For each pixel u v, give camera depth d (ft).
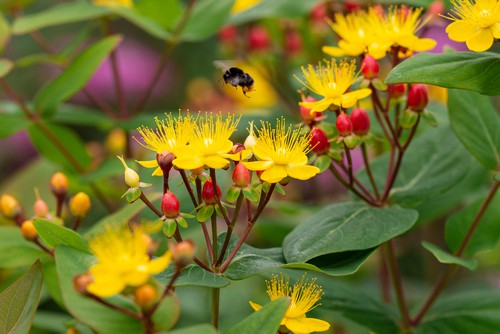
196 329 2.13
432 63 2.32
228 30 3.21
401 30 2.45
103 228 2.44
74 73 2.89
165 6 3.05
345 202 2.48
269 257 2.38
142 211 2.64
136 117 2.98
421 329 2.58
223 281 2.25
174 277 2.14
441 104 2.97
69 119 2.94
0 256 2.56
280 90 3.10
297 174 2.28
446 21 2.70
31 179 3.11
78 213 2.50
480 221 2.60
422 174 2.59
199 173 2.29
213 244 2.30
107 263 2.11
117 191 3.06
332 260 2.38
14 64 2.91
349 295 2.62
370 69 2.42
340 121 2.38
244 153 2.29
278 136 2.31
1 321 2.29
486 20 2.30
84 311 2.16
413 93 2.42
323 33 3.06
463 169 2.57
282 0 3.01
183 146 2.27
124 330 2.16
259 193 2.30
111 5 3.02
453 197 2.76
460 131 2.54
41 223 2.27
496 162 2.53
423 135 2.65
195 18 3.06
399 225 2.39
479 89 2.31
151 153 2.79
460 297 2.64
